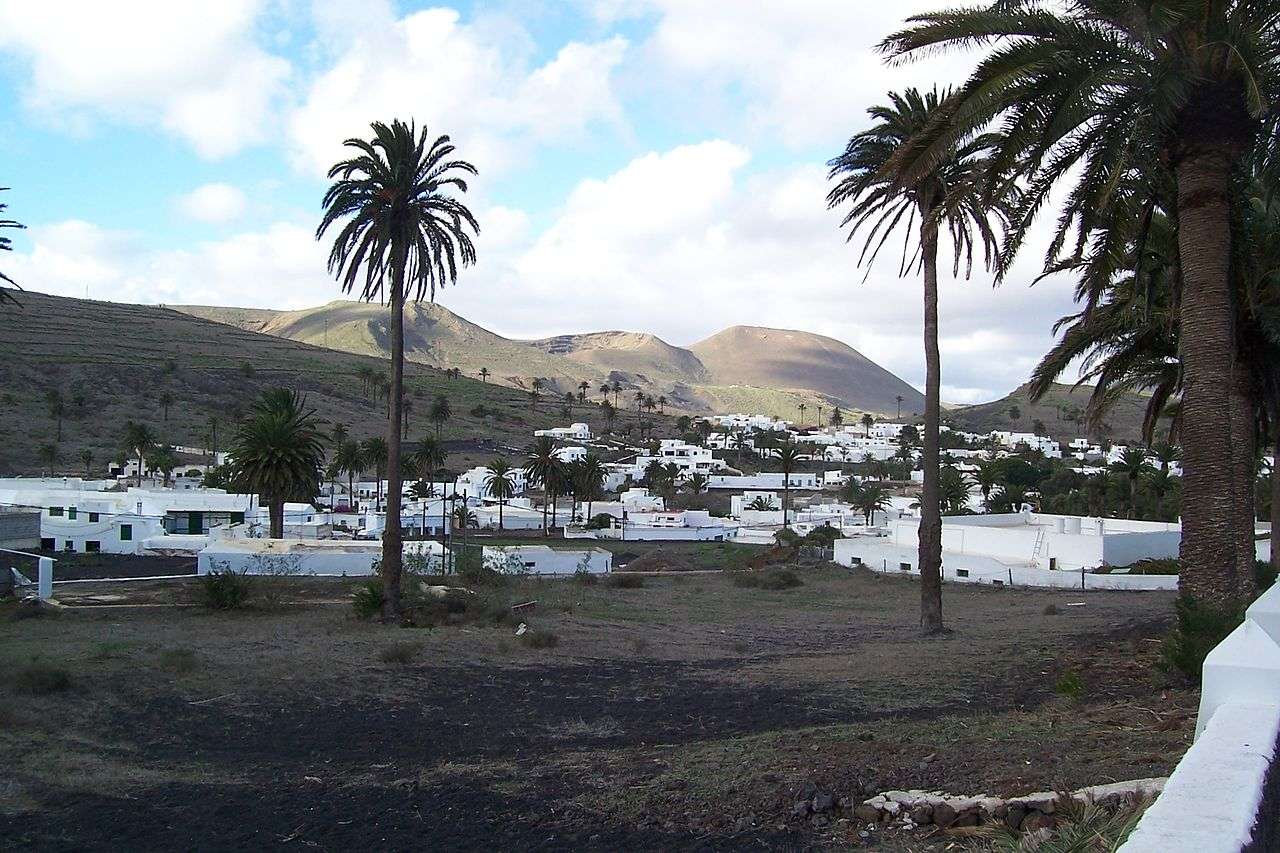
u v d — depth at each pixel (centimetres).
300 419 5444
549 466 9412
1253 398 2173
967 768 891
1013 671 1546
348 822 957
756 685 1648
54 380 13012
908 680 1548
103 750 1283
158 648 2111
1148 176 1445
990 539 4756
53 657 1933
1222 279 1270
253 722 1468
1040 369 2258
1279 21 1250
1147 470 7488
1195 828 282
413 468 10388
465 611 2967
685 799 924
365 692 1697
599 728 1363
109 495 6738
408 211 2653
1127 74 1255
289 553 4556
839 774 922
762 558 6006
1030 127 1309
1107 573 4084
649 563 6259
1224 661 500
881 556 5091
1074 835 583
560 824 900
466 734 1369
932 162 1343
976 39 1298
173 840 920
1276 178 1366
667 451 15975
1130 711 1078
